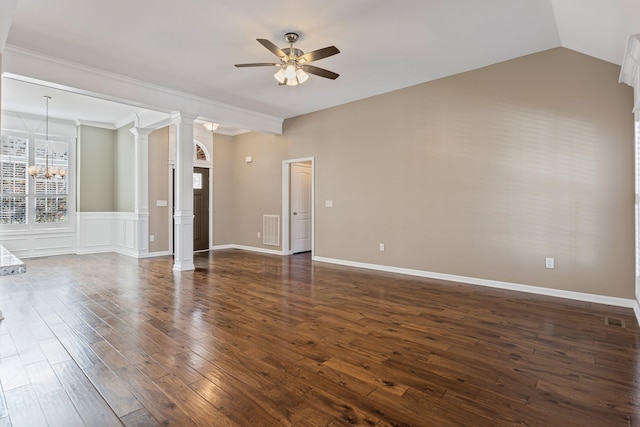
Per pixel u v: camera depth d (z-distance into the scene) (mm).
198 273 5203
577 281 3773
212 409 1760
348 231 5887
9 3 2289
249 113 6316
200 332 2809
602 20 2799
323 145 6238
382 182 5418
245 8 2996
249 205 7770
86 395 1881
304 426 1631
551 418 1706
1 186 6281
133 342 2598
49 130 6785
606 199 3600
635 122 3258
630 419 1693
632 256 3477
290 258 6652
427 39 3611
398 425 1646
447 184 4730
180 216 5355
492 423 1664
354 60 4137
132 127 6688
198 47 3736
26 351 2428
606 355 2408
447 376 2115
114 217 7469
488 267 4391
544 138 3947
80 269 5457
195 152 7566
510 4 2961
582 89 3709
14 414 1708
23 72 3781
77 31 3387
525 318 3176
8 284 4430
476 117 4453
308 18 3168
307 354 2416
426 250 4957
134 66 4234
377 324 3020
